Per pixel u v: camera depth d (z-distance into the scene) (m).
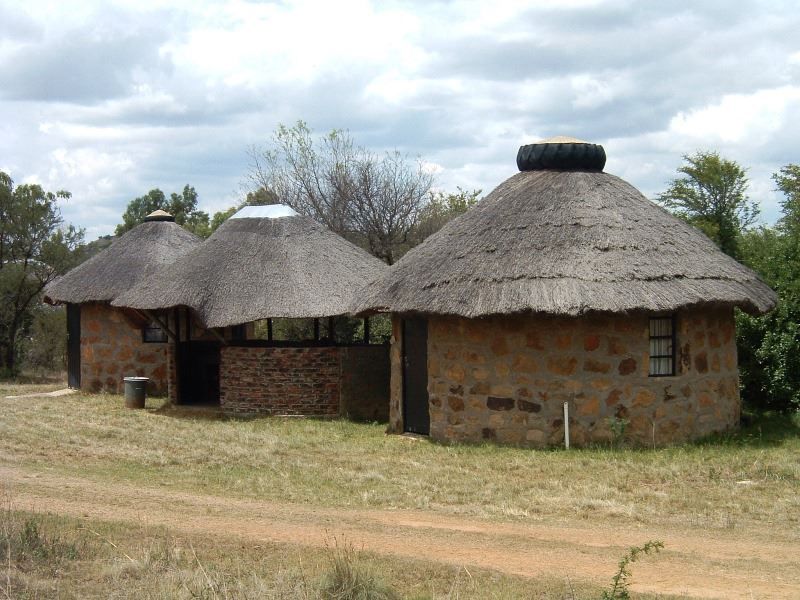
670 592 8.07
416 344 17.31
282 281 19.94
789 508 11.52
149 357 24.02
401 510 11.41
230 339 22.83
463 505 11.73
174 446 16.05
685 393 15.67
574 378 15.23
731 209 25.31
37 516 10.25
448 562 8.92
